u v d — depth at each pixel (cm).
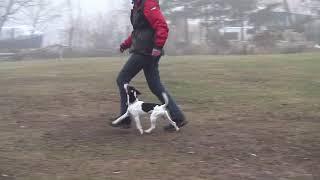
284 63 1889
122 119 806
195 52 3481
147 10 761
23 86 1393
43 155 686
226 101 1109
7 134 802
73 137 783
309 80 1417
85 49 3938
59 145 736
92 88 1332
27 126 864
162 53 780
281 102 1085
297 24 4122
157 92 802
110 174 611
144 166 641
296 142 757
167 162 658
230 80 1447
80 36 4275
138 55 782
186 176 609
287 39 3797
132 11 790
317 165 656
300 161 672
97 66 1992
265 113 975
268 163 662
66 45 4184
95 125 869
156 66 797
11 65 2356
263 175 619
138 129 801
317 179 609
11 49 4344
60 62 2369
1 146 729
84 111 1007
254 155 693
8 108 1045
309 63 1877
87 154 691
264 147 729
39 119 926
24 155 686
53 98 1168
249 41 3681
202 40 4100
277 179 607
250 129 834
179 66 1833
